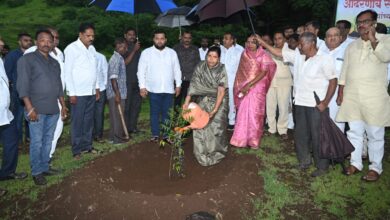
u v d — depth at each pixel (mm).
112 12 19359
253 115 5703
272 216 3998
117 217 3889
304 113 4973
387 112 4621
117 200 4027
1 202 4434
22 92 4297
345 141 4727
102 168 5004
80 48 5281
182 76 7125
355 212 4145
